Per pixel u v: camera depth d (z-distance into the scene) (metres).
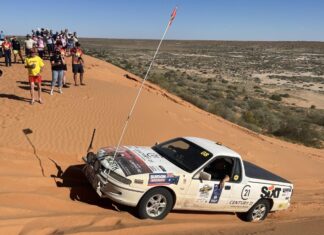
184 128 18.89
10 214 7.14
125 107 19.25
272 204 9.96
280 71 108.06
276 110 50.16
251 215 9.72
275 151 20.83
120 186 7.71
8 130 12.90
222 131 21.31
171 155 9.03
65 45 33.34
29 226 6.82
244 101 51.62
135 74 44.09
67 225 7.13
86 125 15.09
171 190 8.18
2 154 10.30
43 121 14.57
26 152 10.92
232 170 9.05
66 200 8.18
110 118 16.73
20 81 21.73
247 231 8.61
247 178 9.35
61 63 18.95
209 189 8.68
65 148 12.19
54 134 13.34
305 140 33.34
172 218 8.56
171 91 38.06
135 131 15.88
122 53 145.62
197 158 8.78
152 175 7.89
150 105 21.17
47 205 7.87
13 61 30.30
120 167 8.03
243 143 20.11
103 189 7.95
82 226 7.18
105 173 8.01
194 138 9.74
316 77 96.25
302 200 13.46
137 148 9.35
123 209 8.47
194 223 8.36
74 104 17.84
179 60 129.00
